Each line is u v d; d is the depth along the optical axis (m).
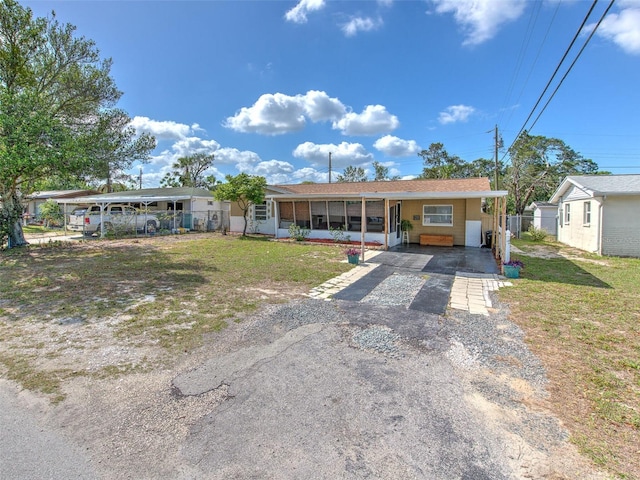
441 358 3.74
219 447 2.31
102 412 2.71
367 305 5.79
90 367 3.47
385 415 2.69
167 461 2.17
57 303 5.67
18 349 3.89
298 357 3.74
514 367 3.52
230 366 3.52
